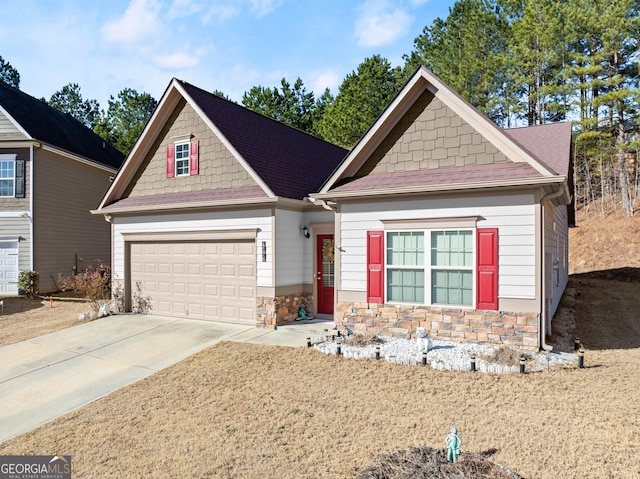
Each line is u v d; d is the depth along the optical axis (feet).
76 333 38.06
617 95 80.69
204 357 29.89
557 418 19.01
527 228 27.99
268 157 43.86
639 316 42.42
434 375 24.70
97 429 20.06
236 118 46.88
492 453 16.22
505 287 28.58
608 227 91.91
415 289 31.83
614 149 91.81
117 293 47.50
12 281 58.34
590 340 33.12
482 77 94.94
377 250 33.01
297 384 24.30
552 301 37.99
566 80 89.20
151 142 47.47
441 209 30.73
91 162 67.62
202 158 43.80
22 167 58.39
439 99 32.60
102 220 73.15
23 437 19.65
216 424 19.85
